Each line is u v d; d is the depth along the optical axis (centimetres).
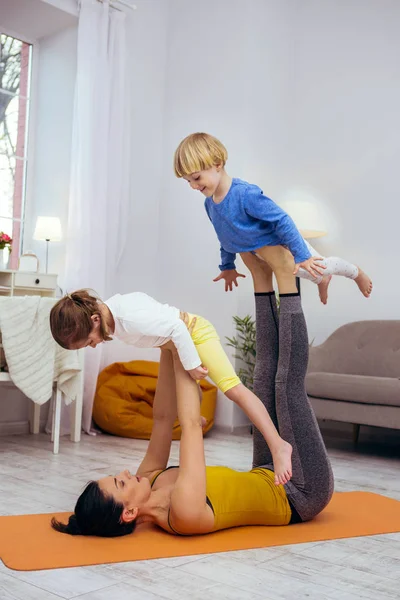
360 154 521
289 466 229
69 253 480
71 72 510
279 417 254
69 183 502
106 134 497
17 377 387
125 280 536
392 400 400
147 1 553
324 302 291
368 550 224
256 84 530
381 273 504
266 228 254
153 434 258
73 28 510
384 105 512
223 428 507
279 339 260
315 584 188
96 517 220
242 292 515
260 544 223
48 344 396
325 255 532
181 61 561
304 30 560
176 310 246
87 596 172
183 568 197
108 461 377
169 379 254
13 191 515
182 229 548
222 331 519
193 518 221
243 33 525
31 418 477
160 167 565
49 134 520
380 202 508
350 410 421
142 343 236
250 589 182
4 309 386
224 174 255
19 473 336
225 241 266
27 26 512
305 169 550
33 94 527
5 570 191
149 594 175
